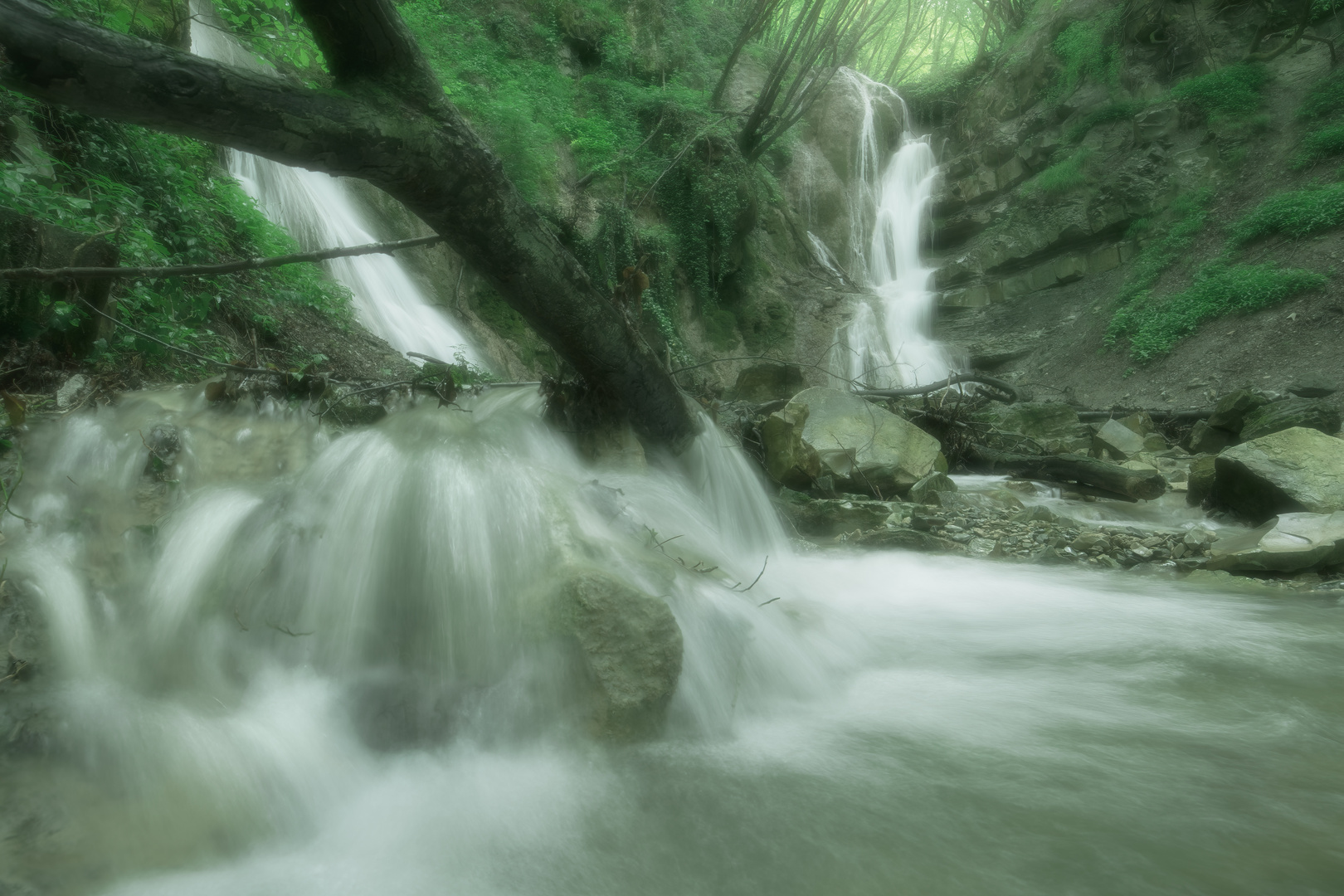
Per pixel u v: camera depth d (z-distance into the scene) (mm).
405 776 2828
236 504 3682
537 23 22359
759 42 29219
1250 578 5961
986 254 24328
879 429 9062
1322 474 7160
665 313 19750
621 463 5438
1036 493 9891
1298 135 19516
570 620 3139
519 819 2641
